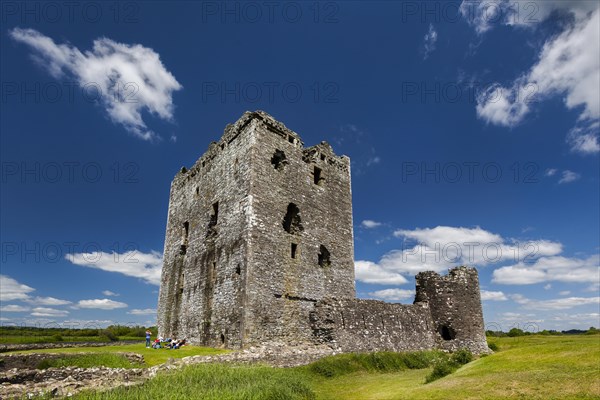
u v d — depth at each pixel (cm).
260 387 1203
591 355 1400
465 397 1134
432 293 2962
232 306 2181
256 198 2331
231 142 2680
